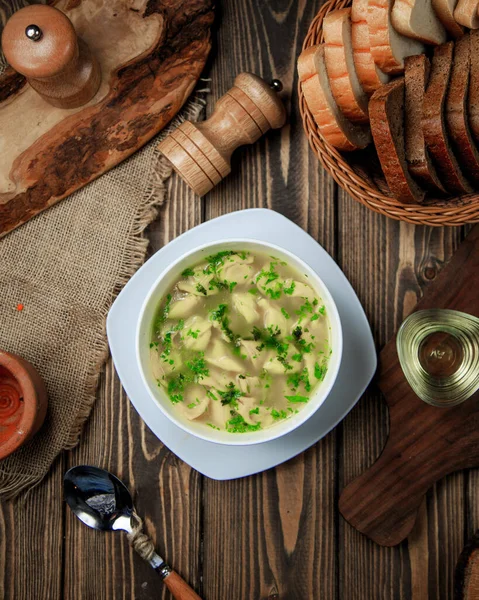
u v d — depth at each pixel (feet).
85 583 2.30
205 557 2.29
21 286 2.27
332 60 1.95
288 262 2.02
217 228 2.15
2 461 2.27
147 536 2.26
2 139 2.23
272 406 2.00
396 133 1.91
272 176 2.29
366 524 2.21
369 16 1.89
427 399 2.07
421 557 2.25
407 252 2.27
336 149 2.05
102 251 2.27
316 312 2.02
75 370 2.27
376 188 2.09
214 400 2.01
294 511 2.28
